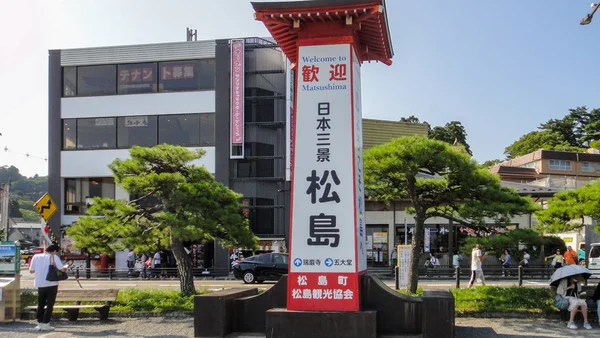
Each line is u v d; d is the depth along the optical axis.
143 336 11.20
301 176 10.49
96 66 34.72
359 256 10.45
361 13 10.24
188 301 14.21
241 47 33.06
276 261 25.66
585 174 59.53
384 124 41.53
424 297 9.98
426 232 32.16
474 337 10.70
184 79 33.91
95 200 15.04
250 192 33.12
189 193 14.09
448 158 13.62
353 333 9.80
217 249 32.53
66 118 34.56
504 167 50.66
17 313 13.30
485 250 14.45
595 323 12.16
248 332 11.10
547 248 27.30
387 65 13.05
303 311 10.05
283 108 33.78
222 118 33.16
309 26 10.80
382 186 15.92
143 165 14.98
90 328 12.17
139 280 29.20
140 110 33.94
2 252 13.27
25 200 111.38
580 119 73.06
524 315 12.84
